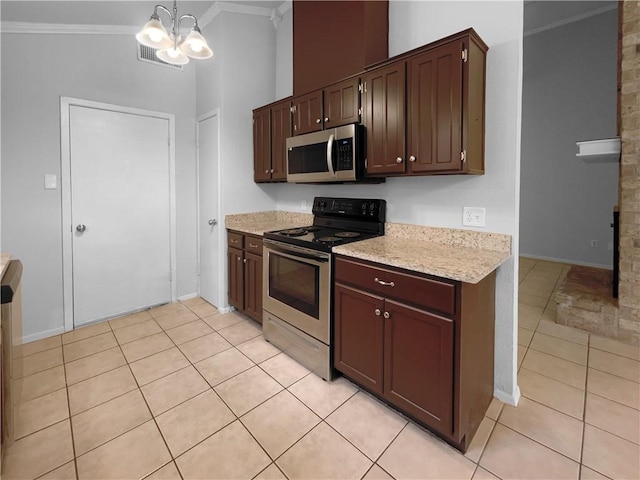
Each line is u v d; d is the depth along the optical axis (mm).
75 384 2059
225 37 3023
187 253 3541
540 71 4906
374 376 1797
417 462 1487
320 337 2100
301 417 1775
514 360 1853
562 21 4613
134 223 3135
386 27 2291
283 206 3430
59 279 2740
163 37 1757
